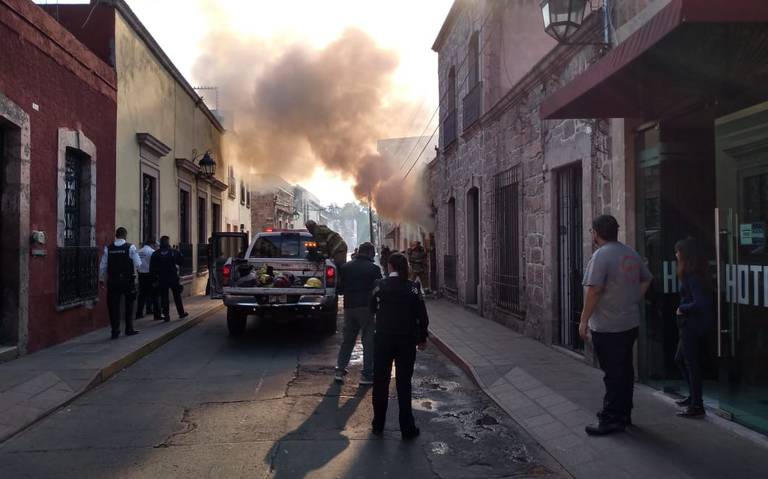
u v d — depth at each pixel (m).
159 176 14.40
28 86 8.07
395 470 4.31
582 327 4.72
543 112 6.32
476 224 13.95
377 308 5.23
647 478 3.92
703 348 5.79
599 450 4.45
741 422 4.75
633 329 4.70
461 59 14.23
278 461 4.47
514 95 9.88
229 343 9.81
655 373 6.02
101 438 5.03
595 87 5.32
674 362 5.73
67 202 9.65
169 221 15.37
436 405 6.11
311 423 5.43
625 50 4.59
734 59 4.75
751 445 4.37
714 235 5.80
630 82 5.34
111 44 11.38
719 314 4.98
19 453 4.68
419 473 4.26
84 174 10.16
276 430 5.22
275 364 8.09
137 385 6.92
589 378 6.55
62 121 9.11
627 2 6.27
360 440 4.97
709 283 5.40
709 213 5.86
